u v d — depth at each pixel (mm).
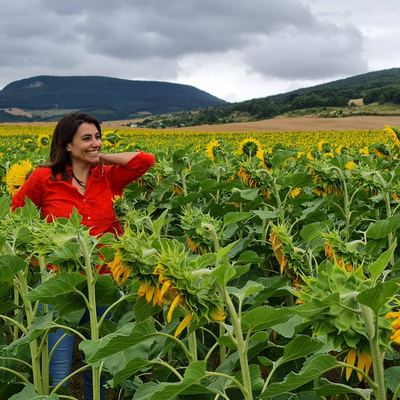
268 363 2295
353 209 5004
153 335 2051
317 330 1682
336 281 1701
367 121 66438
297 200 4387
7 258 2553
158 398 1874
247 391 1879
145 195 6023
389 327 1640
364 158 4793
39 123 79250
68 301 2676
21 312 3219
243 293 2020
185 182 5516
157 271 1712
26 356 3186
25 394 2490
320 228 2717
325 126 61938
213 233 2891
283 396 2438
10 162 7574
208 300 1720
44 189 3871
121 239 1830
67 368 3236
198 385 2014
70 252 2467
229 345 2141
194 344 2498
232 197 4621
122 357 2324
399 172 4559
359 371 1669
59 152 3861
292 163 7117
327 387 1873
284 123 67125
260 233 4539
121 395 3891
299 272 2514
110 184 4098
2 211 2977
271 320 1838
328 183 4645
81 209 3840
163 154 7273
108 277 2691
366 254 2689
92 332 2596
